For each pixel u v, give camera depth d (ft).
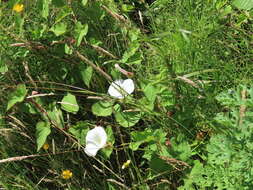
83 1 2.35
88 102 2.44
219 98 1.92
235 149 1.84
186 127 2.13
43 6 2.38
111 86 2.17
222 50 2.38
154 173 2.06
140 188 2.09
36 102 2.30
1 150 2.34
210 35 2.36
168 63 2.08
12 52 2.40
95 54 2.43
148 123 2.31
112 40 2.54
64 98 2.25
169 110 2.17
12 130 2.29
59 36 2.41
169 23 2.66
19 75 2.41
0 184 2.23
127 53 2.30
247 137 1.78
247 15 2.41
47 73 2.45
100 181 2.26
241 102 1.86
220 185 1.81
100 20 2.54
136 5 3.04
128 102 2.14
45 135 2.17
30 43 2.36
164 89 2.15
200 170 1.93
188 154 2.00
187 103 2.14
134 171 2.24
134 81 2.26
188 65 2.27
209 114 2.14
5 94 2.38
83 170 2.29
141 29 2.77
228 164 1.81
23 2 2.61
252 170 1.75
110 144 2.09
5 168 2.30
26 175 2.37
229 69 2.24
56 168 2.27
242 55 2.34
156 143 2.03
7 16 2.63
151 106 2.11
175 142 2.02
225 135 1.82
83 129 2.20
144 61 2.51
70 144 2.32
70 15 2.52
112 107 2.18
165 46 2.40
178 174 2.06
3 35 2.43
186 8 2.60
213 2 2.57
